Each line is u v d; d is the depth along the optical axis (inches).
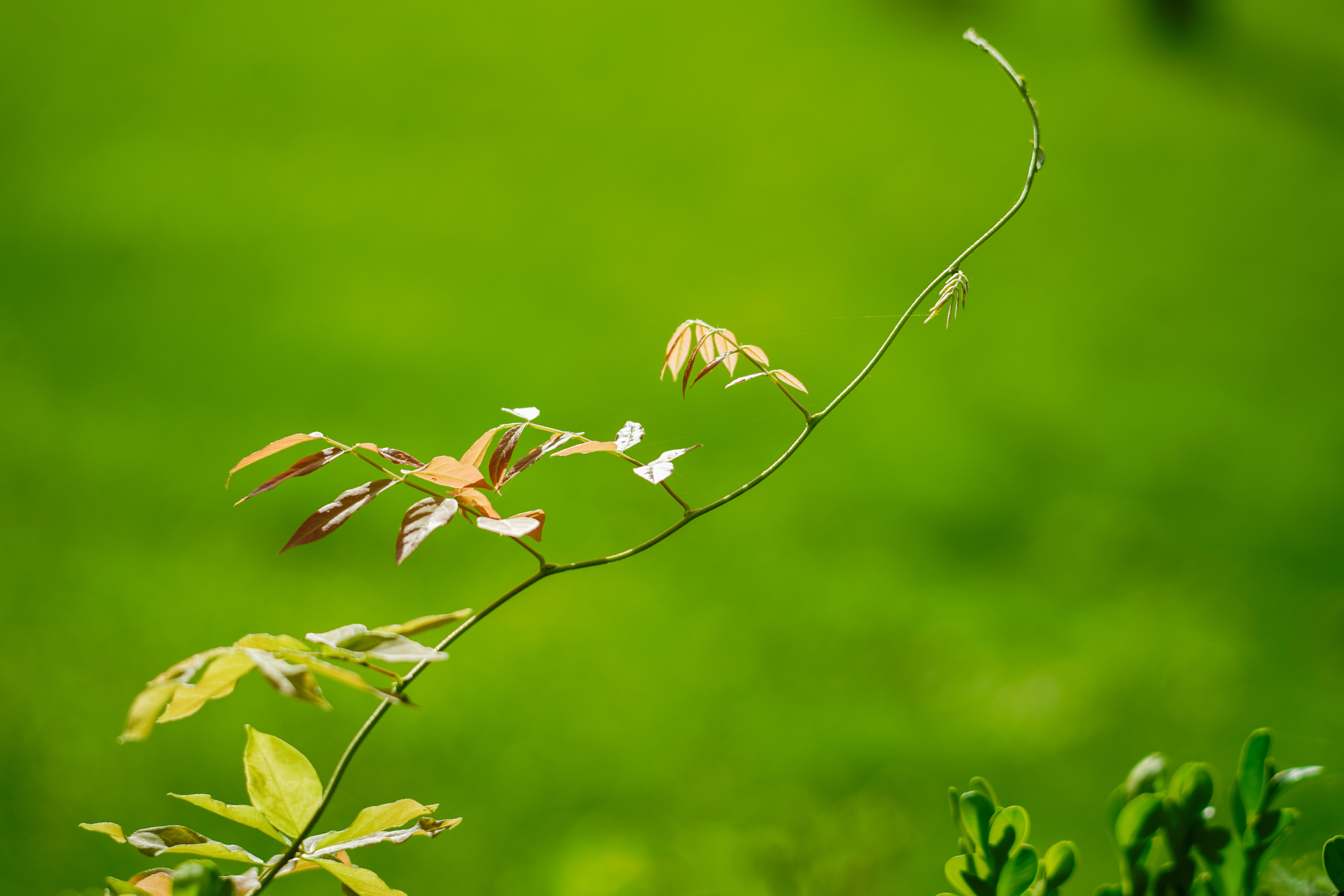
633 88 649.6
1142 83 669.3
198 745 169.0
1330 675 208.2
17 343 356.2
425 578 249.6
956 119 625.0
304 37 668.7
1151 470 335.9
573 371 374.9
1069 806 163.3
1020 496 319.6
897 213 527.2
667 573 261.1
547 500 294.2
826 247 490.9
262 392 343.6
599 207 519.8
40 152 519.5
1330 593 256.8
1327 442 354.0
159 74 601.9
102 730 170.4
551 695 197.3
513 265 461.4
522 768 172.1
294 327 386.3
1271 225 521.0
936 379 385.4
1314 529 303.7
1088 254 491.8
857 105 637.9
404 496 283.1
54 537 244.5
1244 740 181.8
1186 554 284.8
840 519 299.7
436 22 703.1
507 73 659.4
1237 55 711.7
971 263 479.5
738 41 719.1
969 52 703.1
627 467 316.2
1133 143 597.3
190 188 495.8
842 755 176.7
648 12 746.8
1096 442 352.8
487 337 396.2
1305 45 735.7
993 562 284.7
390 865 144.4
